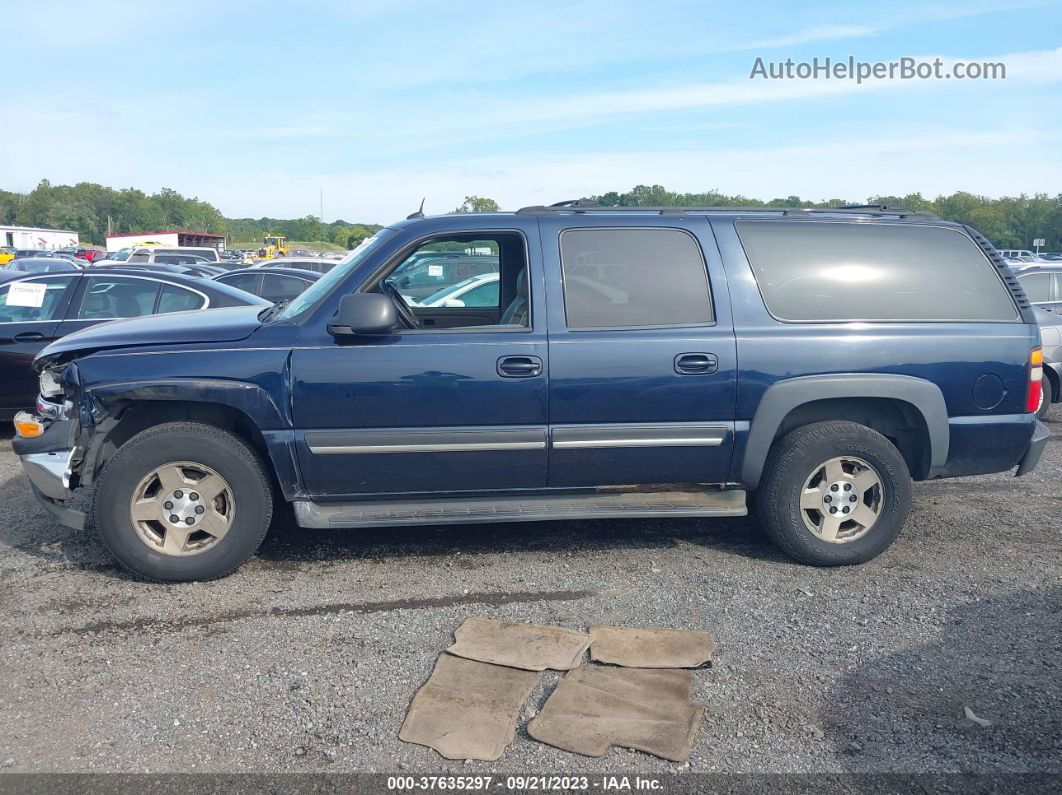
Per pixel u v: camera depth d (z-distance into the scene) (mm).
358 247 5508
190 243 60938
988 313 4867
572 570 4738
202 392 4391
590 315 4602
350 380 4430
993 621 4121
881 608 4270
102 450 4633
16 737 3150
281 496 5469
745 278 4711
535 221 4727
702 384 4594
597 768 2980
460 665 3625
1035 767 2994
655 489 4828
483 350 4484
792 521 4750
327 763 3004
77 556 4887
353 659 3721
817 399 4660
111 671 3617
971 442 4828
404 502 4691
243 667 3650
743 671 3637
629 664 3645
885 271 4836
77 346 4598
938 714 3316
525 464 4625
